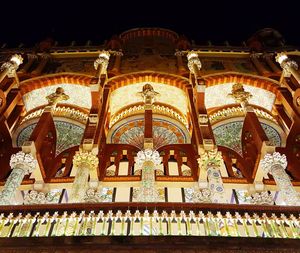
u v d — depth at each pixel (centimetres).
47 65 2052
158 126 1847
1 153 1589
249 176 1535
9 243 902
